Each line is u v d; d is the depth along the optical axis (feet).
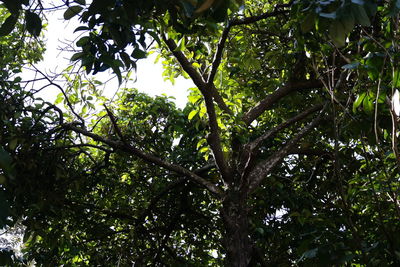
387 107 13.50
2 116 21.52
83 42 14.19
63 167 23.70
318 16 10.73
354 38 19.10
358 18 9.53
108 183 29.43
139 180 29.76
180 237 31.19
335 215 23.86
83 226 28.68
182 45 17.88
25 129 22.34
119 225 31.45
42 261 27.58
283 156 22.61
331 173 26.53
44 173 22.63
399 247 13.60
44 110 22.62
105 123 28.25
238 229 20.53
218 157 21.65
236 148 22.76
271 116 29.53
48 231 26.03
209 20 14.73
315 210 25.22
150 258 28.86
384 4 14.79
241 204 21.03
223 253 29.96
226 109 24.14
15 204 21.35
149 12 13.62
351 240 14.26
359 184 20.54
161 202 30.45
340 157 23.39
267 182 25.36
